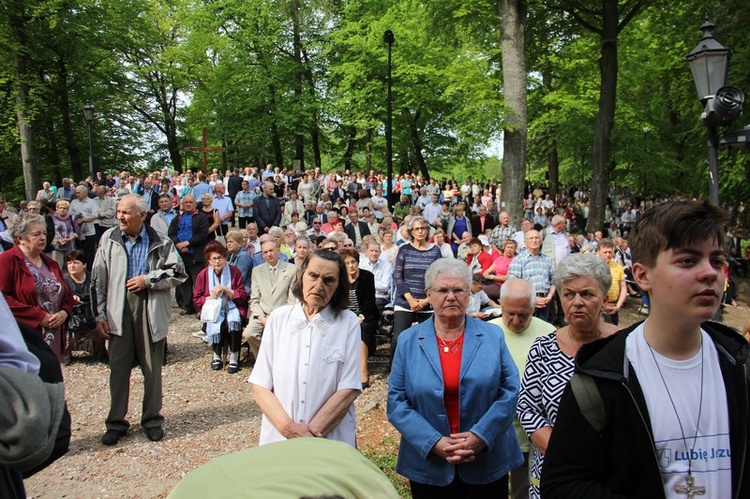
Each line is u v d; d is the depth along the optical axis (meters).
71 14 24.05
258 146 34.72
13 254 4.41
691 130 18.78
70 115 28.53
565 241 9.38
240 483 1.07
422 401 2.88
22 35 22.98
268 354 3.02
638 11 15.92
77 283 7.05
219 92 31.25
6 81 23.39
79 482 4.26
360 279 6.47
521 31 13.41
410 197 21.80
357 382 2.99
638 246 1.54
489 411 2.78
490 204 16.58
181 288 9.73
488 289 8.44
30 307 4.37
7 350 1.59
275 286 6.70
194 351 7.64
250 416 5.56
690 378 1.52
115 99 29.81
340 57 30.34
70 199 14.52
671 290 1.45
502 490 2.90
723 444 1.48
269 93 30.45
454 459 2.69
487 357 2.91
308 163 38.62
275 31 29.89
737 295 14.48
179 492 1.09
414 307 6.21
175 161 36.16
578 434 1.56
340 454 1.19
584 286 2.64
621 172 31.33
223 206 12.60
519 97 13.32
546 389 2.62
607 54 15.83
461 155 29.72
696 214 1.43
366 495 1.10
